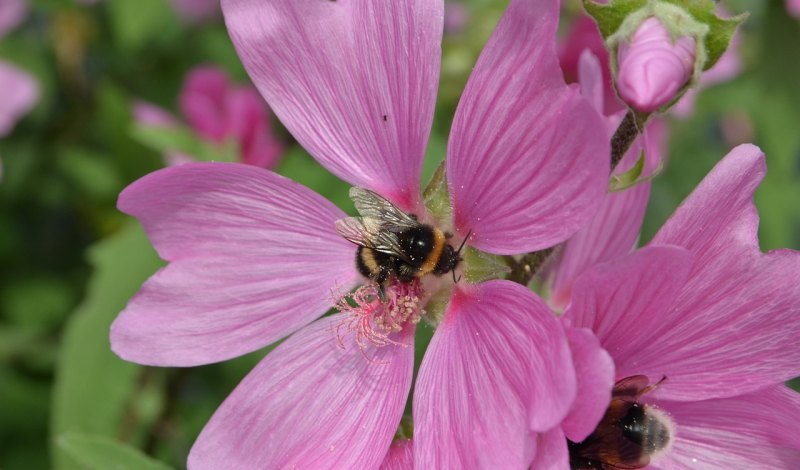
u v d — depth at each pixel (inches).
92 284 11.4
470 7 12.8
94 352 11.1
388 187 9.1
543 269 9.2
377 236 8.9
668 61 7.6
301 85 8.8
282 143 13.2
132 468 9.4
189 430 12.5
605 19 7.9
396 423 8.7
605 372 7.4
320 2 8.7
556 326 7.7
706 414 8.7
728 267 8.2
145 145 13.2
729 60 13.3
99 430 11.1
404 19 8.7
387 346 9.0
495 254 8.7
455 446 8.3
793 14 13.1
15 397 13.1
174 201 8.8
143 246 11.2
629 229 9.1
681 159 14.3
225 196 8.9
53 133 14.6
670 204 14.2
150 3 14.0
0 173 13.8
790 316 8.1
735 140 14.7
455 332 8.7
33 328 13.7
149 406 12.2
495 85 8.3
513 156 8.3
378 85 8.9
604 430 8.3
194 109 13.0
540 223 8.3
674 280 7.9
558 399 7.5
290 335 9.5
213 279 8.9
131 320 8.8
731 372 8.3
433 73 8.7
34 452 13.1
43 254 14.2
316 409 8.9
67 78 14.8
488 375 8.4
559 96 8.0
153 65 14.9
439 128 12.4
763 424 8.5
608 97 9.8
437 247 8.7
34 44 15.2
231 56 14.8
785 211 13.4
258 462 8.7
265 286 9.0
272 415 8.8
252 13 8.7
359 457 8.6
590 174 7.8
